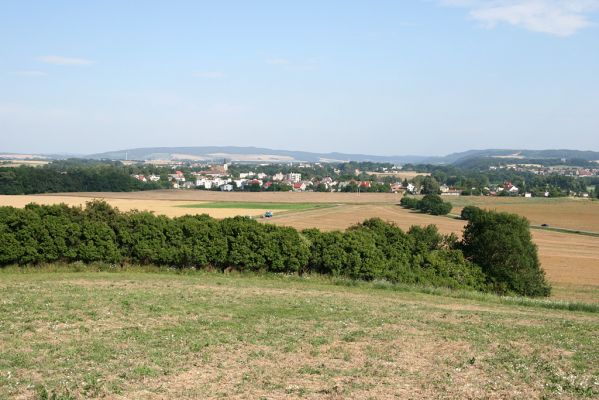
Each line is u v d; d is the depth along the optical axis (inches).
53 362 533.0
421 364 575.2
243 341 648.4
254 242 1382.9
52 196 4884.4
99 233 1331.2
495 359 605.9
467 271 1423.5
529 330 798.5
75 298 885.2
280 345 637.3
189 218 1425.9
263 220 3710.6
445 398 463.2
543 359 613.0
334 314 860.0
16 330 651.5
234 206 4881.9
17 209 1300.4
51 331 657.0
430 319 855.1
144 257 1362.0
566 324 885.8
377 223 1520.7
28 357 543.5
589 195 7337.6
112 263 1347.2
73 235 1312.7
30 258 1274.6
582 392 490.3
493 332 767.1
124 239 1346.0
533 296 1473.9
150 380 490.3
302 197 6269.7
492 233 1466.5
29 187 5039.4
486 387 497.4
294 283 1282.0
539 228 4180.6
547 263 2536.9
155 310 812.0
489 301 1203.9
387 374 531.8
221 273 1374.3
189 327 706.8
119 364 534.3
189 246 1371.8
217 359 566.9
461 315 921.5
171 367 531.8
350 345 649.0
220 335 673.0
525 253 1471.5
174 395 453.1
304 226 3415.4
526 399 466.6
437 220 4288.9
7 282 1088.2
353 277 1380.4
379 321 810.8
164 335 658.8
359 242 1398.9
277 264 1370.6
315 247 1398.9
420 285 1336.1
